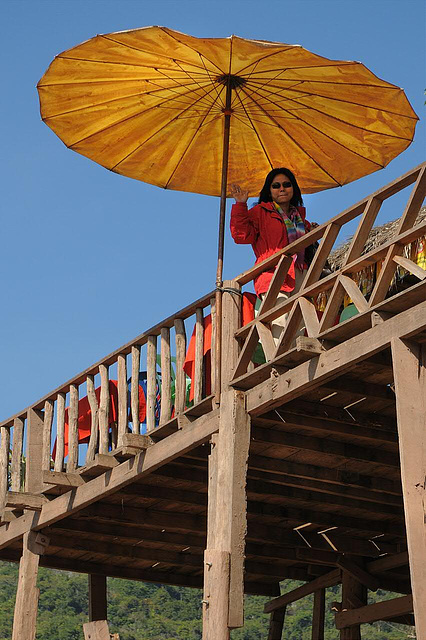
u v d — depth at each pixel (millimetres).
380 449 8219
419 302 6047
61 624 20328
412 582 5395
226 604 6730
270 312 7137
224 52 7133
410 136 8008
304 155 8445
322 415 7516
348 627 10375
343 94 7625
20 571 9500
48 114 7914
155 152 8461
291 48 6957
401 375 5906
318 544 10234
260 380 7309
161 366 8141
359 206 6570
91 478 8875
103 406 8742
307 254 7848
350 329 6488
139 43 7078
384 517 9781
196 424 7676
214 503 7203
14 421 9938
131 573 11203
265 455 8289
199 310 7961
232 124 8227
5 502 9266
